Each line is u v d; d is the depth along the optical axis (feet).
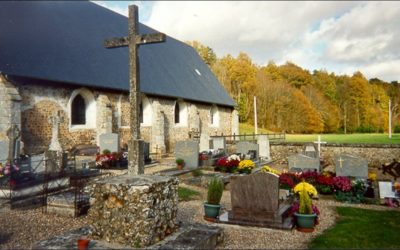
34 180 32.60
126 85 66.74
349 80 192.65
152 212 17.39
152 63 85.56
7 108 44.55
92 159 48.47
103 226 17.58
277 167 61.41
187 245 16.57
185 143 50.78
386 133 161.79
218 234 19.36
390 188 34.50
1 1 55.72
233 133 116.57
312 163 47.03
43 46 55.26
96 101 60.08
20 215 26.05
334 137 143.54
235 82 194.39
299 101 185.57
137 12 25.52
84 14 75.46
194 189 38.78
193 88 94.79
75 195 26.84
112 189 17.71
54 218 25.44
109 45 26.12
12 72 45.34
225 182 40.75
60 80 51.93
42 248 15.88
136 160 23.73
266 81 192.13
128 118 68.08
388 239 21.48
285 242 20.95
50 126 51.49
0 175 33.27
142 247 16.42
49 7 65.98
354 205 32.35
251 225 24.20
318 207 31.27
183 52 113.91
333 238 21.56
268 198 24.06
